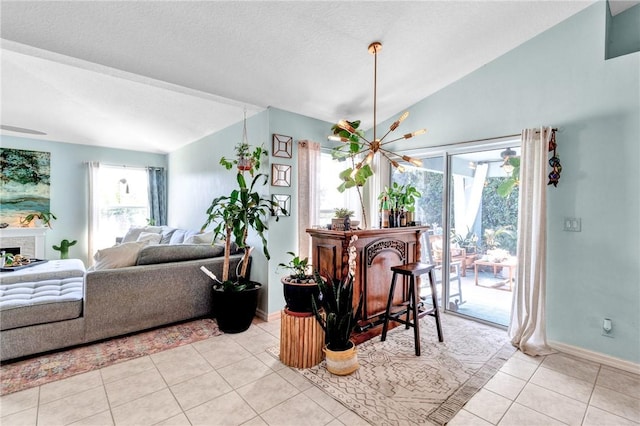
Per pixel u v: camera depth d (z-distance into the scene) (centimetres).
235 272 353
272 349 270
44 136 508
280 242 350
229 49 242
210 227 466
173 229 536
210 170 473
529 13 252
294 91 317
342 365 225
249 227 369
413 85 337
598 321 251
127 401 197
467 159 342
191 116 408
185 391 207
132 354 258
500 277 324
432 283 287
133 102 375
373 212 412
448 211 357
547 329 278
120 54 234
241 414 185
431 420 180
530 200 274
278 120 351
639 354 233
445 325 324
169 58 244
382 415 184
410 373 231
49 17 192
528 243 275
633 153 235
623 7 267
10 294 275
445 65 308
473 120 326
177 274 315
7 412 185
